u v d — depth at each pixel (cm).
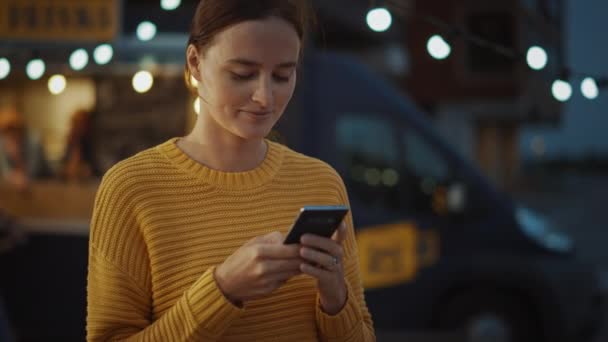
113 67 518
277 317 162
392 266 547
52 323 526
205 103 162
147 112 526
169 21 518
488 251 568
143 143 529
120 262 158
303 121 534
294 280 164
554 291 574
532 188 3105
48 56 510
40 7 505
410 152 561
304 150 532
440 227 561
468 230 566
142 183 161
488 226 569
